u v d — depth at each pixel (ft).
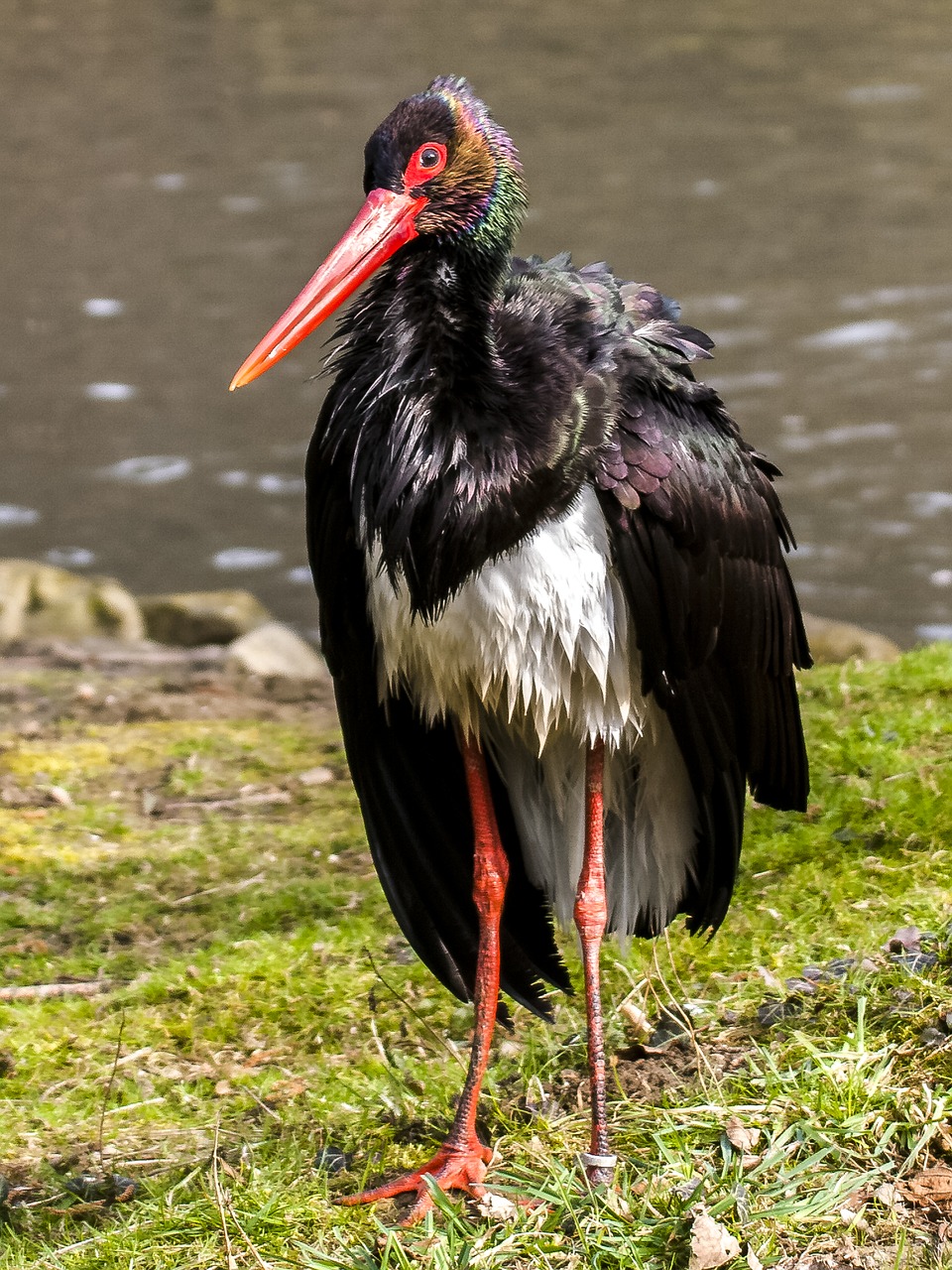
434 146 22.21
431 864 24.72
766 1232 20.29
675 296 92.84
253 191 115.03
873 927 27.04
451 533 21.26
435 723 24.34
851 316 89.25
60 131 134.62
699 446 22.24
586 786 23.06
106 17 184.34
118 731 41.42
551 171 119.14
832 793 32.48
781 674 24.49
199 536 67.31
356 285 22.26
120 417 79.97
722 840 23.89
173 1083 25.99
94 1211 22.68
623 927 24.89
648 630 21.94
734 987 26.04
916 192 111.34
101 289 96.94
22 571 54.65
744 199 110.93
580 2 188.65
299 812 36.24
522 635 21.70
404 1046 26.37
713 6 184.44
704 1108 22.53
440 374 21.44
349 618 23.31
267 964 29.07
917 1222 20.36
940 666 39.24
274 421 79.56
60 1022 28.02
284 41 169.68
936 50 157.28
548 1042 25.67
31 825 35.65
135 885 32.86
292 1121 24.52
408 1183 22.29
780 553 24.18
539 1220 21.21
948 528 65.41
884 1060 22.82
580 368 21.62
